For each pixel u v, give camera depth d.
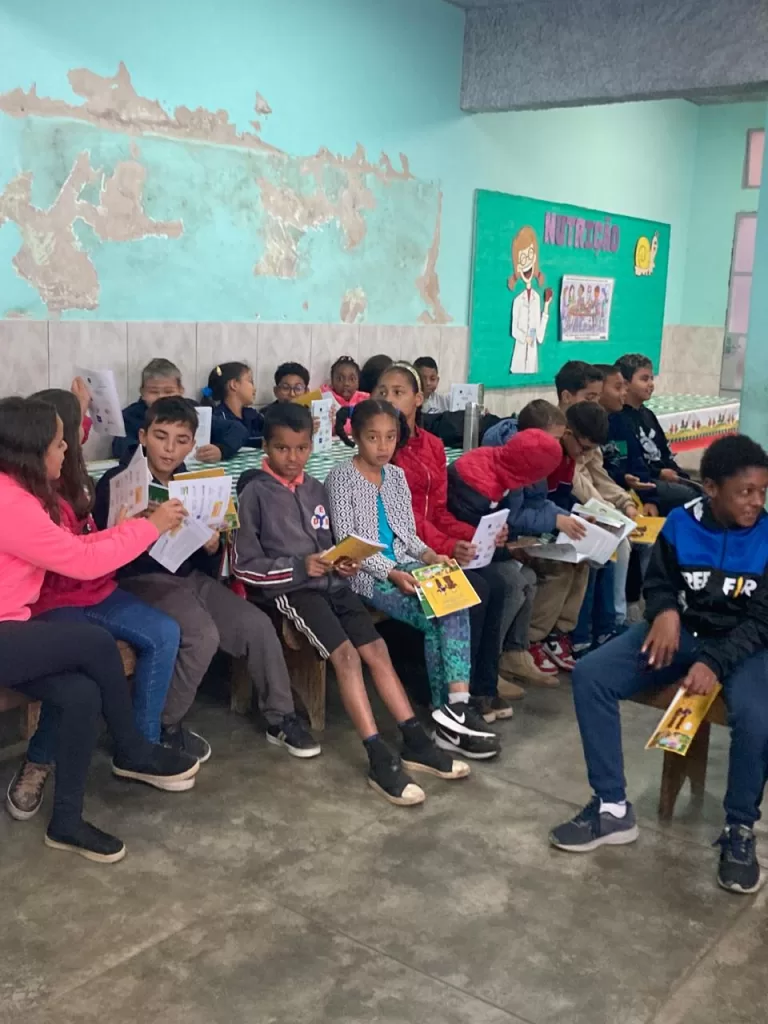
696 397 8.98
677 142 8.91
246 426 4.95
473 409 4.59
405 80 5.91
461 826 2.84
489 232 6.80
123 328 4.64
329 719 3.55
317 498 3.38
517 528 3.83
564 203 7.52
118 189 4.52
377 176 5.86
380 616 3.61
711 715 2.80
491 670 3.61
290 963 2.19
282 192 5.29
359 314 5.94
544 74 5.94
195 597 3.13
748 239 9.10
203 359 5.04
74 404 2.87
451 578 3.27
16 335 4.23
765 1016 2.09
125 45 4.42
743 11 5.09
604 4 5.58
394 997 2.10
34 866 2.53
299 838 2.73
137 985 2.10
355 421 3.32
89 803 2.87
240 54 4.92
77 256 4.41
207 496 2.86
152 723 2.94
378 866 2.61
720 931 2.39
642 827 2.89
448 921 2.38
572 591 4.10
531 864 2.65
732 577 2.75
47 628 2.48
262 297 5.31
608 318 8.34
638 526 4.34
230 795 2.96
